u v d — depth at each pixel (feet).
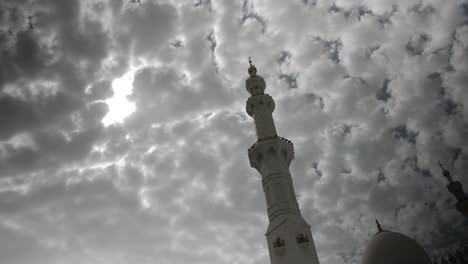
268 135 252.42
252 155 245.45
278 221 211.61
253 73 292.61
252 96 276.21
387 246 174.91
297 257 197.36
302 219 216.13
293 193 228.22
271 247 208.54
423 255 171.22
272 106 272.92
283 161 239.71
